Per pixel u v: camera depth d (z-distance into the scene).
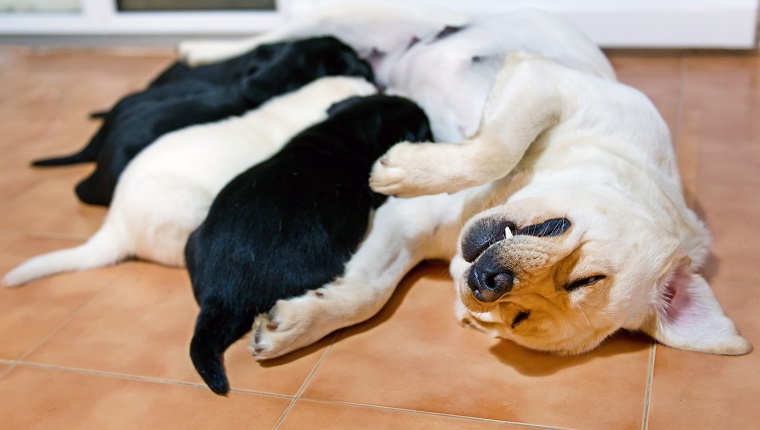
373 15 1.58
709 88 1.91
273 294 1.18
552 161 1.23
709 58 2.10
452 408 1.06
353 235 1.24
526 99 1.23
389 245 1.25
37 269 1.36
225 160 1.37
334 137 1.33
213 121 1.56
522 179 1.24
